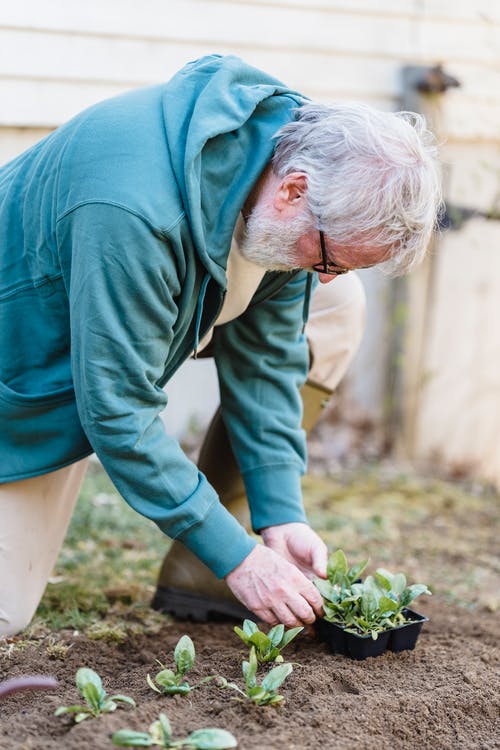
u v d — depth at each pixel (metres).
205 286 1.84
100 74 3.53
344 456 4.59
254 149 1.83
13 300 1.94
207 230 1.80
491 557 3.40
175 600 2.48
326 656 2.08
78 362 1.76
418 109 4.27
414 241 1.78
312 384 2.58
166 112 1.79
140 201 1.68
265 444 2.21
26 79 3.38
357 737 1.67
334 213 1.73
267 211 1.83
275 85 1.96
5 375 1.98
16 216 1.94
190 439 4.29
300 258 1.86
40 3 3.35
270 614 1.94
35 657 2.09
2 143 3.41
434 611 2.70
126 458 1.79
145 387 1.79
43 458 2.03
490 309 4.67
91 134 1.76
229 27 3.80
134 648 2.23
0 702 1.82
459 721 1.84
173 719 1.67
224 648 2.14
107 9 3.50
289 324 2.21
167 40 3.65
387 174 1.72
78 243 1.72
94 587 2.68
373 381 4.62
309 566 2.15
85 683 1.67
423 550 3.43
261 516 2.19
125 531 3.27
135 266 1.69
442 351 4.65
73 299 1.75
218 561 1.88
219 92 1.79
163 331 1.79
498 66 4.35
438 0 4.24
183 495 1.84
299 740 1.63
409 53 4.25
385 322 4.56
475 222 4.53
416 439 4.72
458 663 2.10
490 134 4.40
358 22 4.11
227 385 2.22
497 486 4.51
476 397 4.74
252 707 1.72
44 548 2.21
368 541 3.46
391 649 2.13
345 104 1.82
